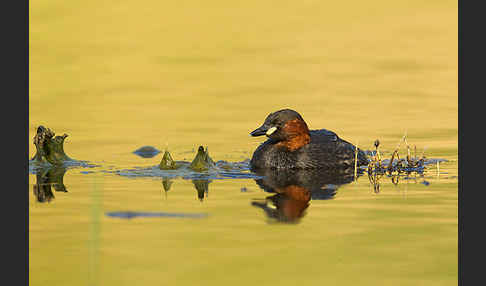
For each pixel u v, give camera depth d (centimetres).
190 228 1162
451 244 1076
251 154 1800
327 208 1284
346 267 994
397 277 961
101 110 2283
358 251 1052
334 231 1144
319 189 1441
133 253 1049
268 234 1130
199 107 2322
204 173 1598
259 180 1534
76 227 1168
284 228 1161
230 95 2498
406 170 1620
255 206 1299
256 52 3203
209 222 1196
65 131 2016
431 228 1153
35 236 1125
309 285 938
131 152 1794
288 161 1670
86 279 955
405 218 1209
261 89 2577
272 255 1038
